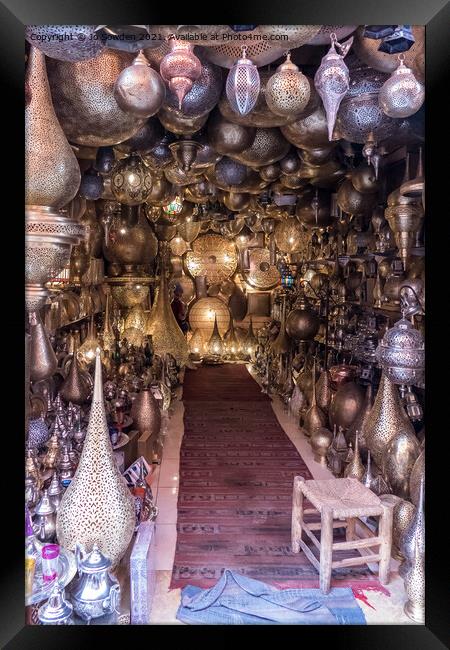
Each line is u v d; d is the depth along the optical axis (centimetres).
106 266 493
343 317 433
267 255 796
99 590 171
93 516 181
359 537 254
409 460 240
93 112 172
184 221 539
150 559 197
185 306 786
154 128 237
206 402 549
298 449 398
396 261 302
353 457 290
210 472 348
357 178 286
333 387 396
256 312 809
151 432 346
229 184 305
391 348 210
